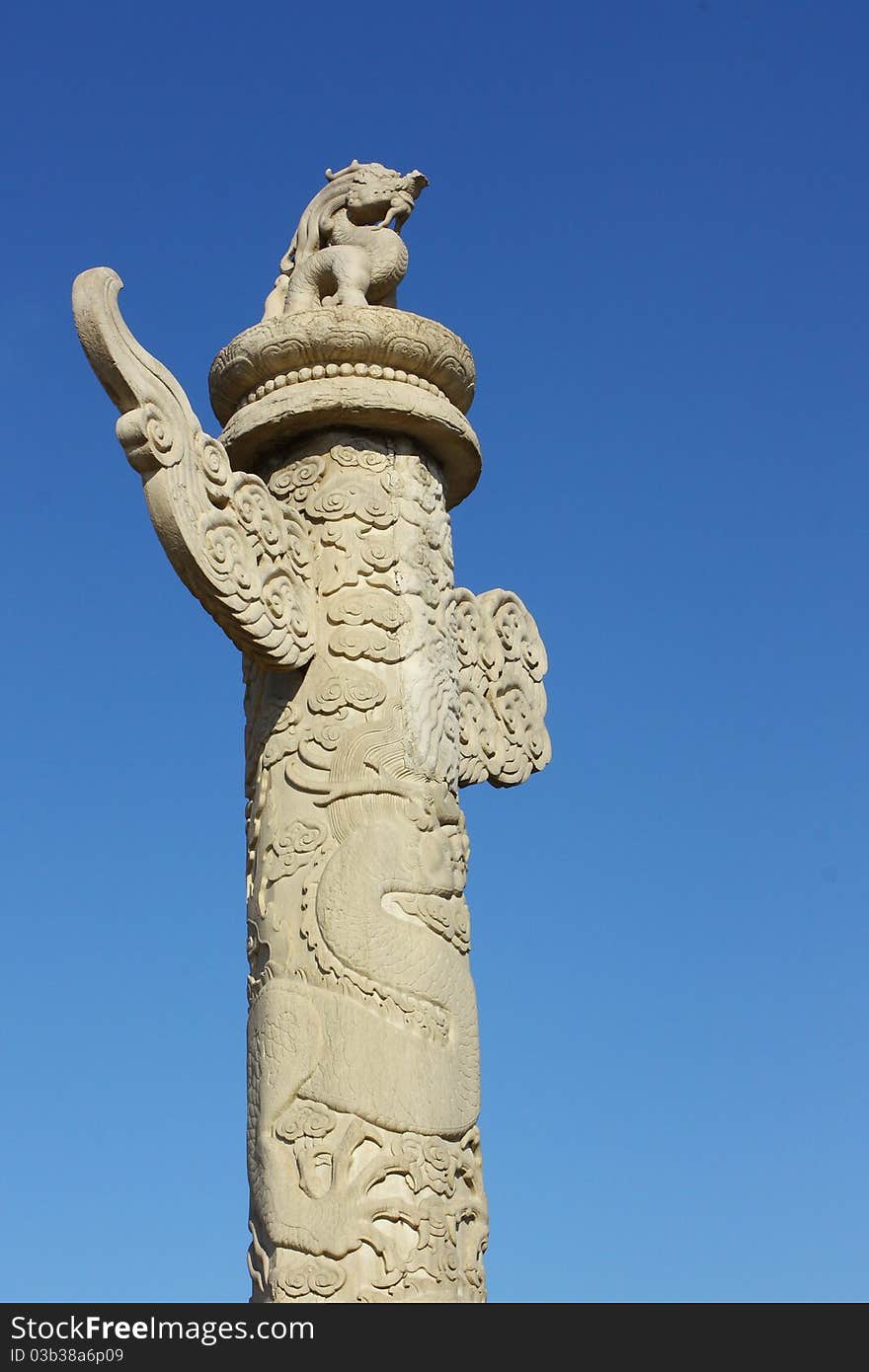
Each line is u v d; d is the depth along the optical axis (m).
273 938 7.86
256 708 8.41
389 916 7.81
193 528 7.70
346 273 8.98
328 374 8.63
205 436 7.90
